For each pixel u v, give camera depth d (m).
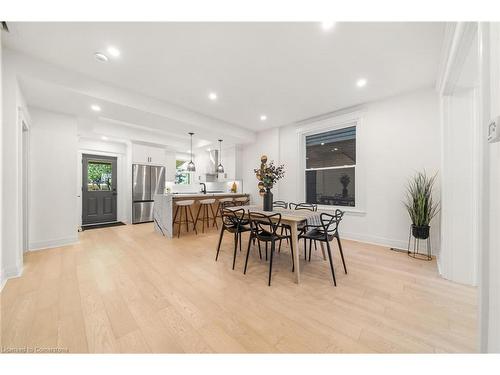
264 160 3.41
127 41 2.22
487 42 0.93
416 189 3.21
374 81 3.07
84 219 5.68
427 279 2.37
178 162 7.88
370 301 1.93
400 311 1.78
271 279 2.39
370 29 2.04
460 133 2.31
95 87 3.01
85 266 2.74
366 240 3.90
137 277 2.42
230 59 2.54
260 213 2.67
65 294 2.02
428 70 2.76
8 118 2.38
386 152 3.65
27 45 2.29
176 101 3.82
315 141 4.92
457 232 2.32
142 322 1.62
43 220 3.51
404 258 3.05
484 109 0.94
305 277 2.44
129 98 3.36
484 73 0.94
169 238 4.29
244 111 4.34
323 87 3.27
